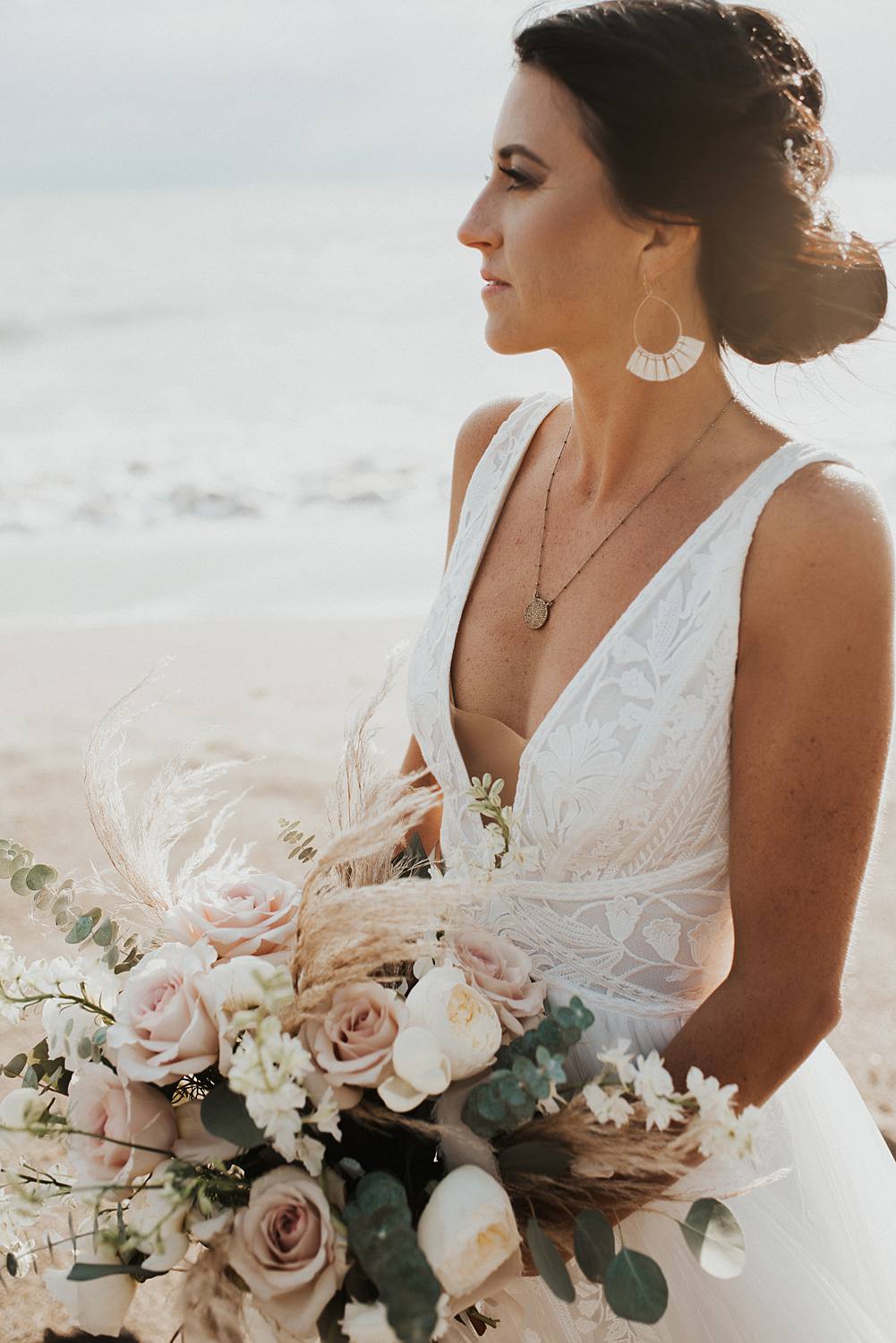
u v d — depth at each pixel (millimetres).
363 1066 1271
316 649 6887
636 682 1509
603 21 1437
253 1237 1244
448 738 1739
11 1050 3143
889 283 1574
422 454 14172
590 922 1599
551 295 1536
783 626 1416
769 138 1451
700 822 1533
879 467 10359
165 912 1608
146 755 5090
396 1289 1158
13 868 1578
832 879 1430
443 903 1312
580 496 1723
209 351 23953
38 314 27438
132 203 71688
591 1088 1260
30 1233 2420
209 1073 1430
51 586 8484
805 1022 1446
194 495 11789
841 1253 1717
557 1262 1271
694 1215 1310
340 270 34906
